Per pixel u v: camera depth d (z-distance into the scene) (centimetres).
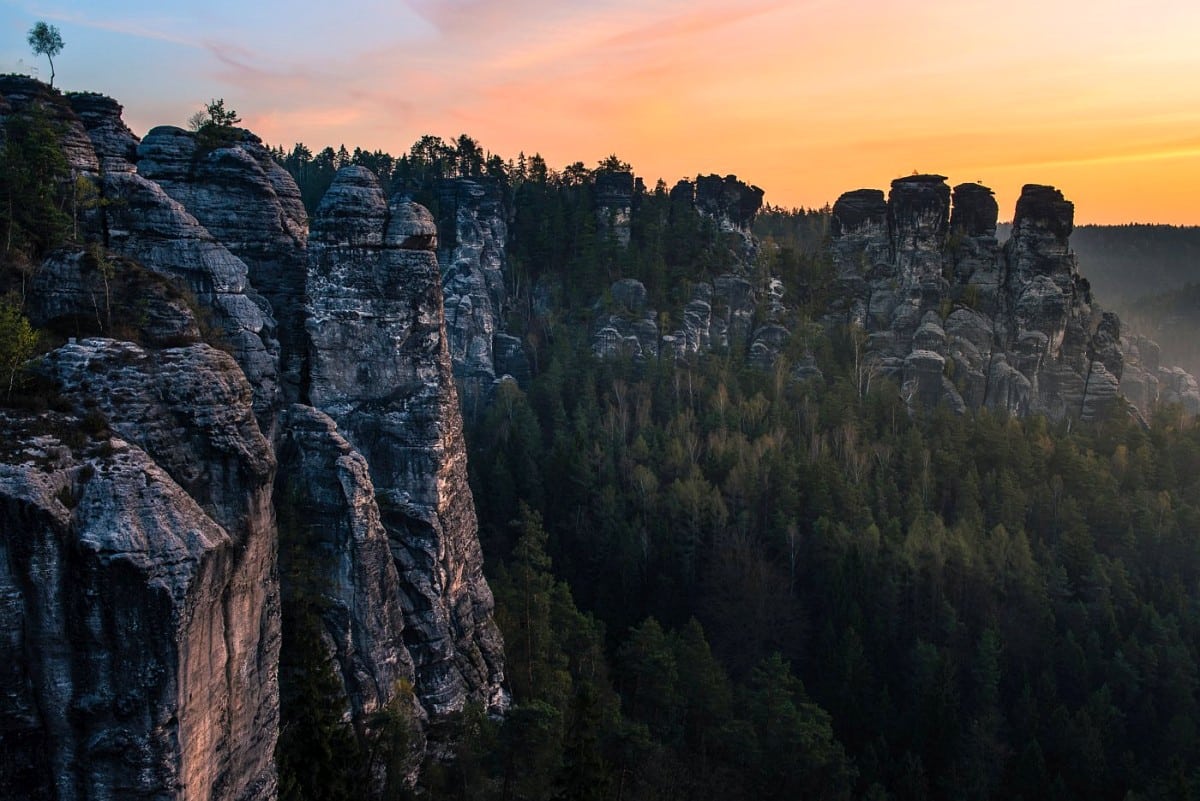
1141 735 7844
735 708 7612
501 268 15862
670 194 17912
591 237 15612
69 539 3189
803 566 9800
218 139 6419
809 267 16112
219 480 3894
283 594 5238
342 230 6012
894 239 15538
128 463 3400
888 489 10700
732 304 15238
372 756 5259
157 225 5309
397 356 6109
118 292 4238
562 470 10762
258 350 5503
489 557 9912
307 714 4734
